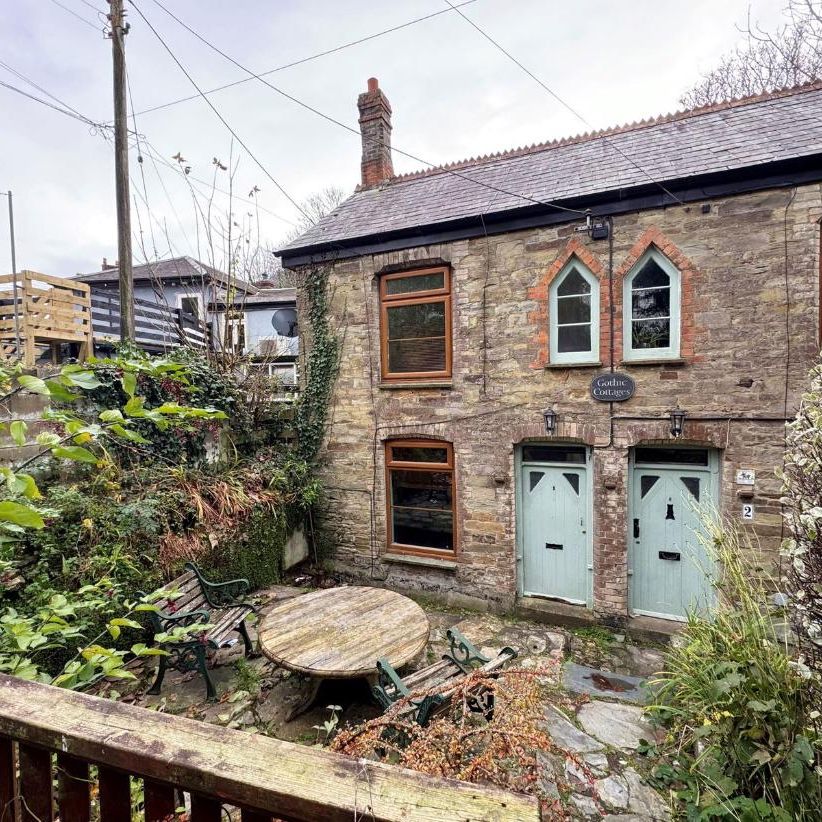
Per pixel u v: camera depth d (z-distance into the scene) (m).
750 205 5.30
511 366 6.51
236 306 14.22
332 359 7.74
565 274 6.30
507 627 6.18
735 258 5.39
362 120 9.30
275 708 4.14
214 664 4.76
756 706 2.82
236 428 7.77
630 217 5.83
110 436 5.69
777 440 5.28
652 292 5.88
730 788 2.92
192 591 4.92
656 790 3.35
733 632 3.46
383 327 7.48
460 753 1.89
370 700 4.26
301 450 8.08
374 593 5.09
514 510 6.62
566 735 3.96
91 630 4.22
